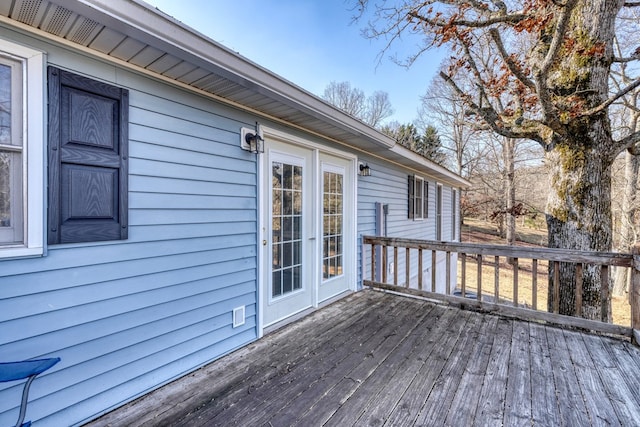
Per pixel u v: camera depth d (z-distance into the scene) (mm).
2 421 1556
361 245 4750
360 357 2502
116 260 1944
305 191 3660
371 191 5117
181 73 2121
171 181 2236
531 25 3143
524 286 11188
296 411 1831
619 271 10297
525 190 14008
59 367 1721
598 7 3371
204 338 2463
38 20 1536
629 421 1729
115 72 1919
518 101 4207
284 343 2795
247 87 2355
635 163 9008
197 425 1731
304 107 2812
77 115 1764
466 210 15930
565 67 3555
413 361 2430
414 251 7109
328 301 4008
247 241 2842
